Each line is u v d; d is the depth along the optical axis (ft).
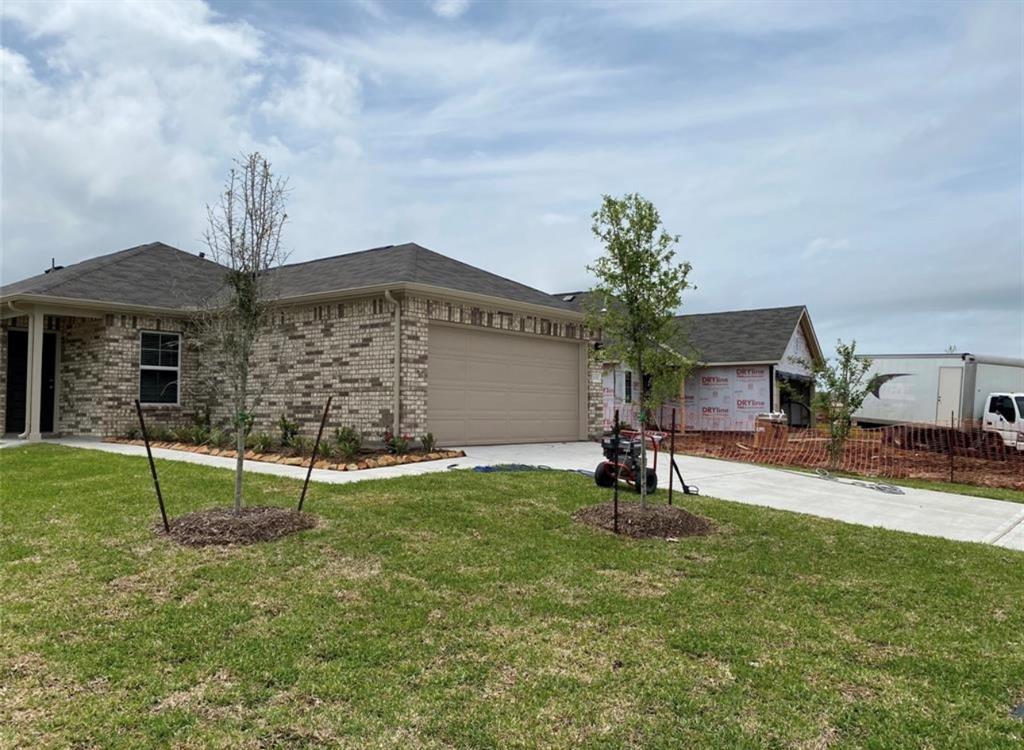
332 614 14.80
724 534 23.31
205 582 16.52
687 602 16.39
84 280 50.55
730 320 83.46
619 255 23.72
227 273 23.11
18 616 14.29
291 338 46.65
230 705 11.04
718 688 12.04
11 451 38.68
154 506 23.73
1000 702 11.97
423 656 12.99
